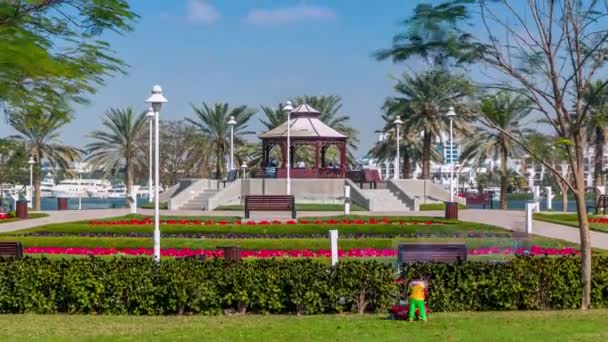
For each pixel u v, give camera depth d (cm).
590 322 1243
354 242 2453
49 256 2206
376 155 7006
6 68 1205
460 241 2148
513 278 1437
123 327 1245
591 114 1477
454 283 1435
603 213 4125
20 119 1490
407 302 1337
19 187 8350
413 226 2986
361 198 4528
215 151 7012
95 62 1384
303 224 3016
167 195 5288
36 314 1418
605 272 1475
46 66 1220
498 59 1412
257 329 1195
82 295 1423
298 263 1461
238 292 1414
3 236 2738
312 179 4897
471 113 1495
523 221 3469
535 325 1215
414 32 1412
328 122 7275
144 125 6625
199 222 3180
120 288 1426
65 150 6147
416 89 5778
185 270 1433
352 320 1295
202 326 1245
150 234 2877
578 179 1428
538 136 1831
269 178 4959
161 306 1422
